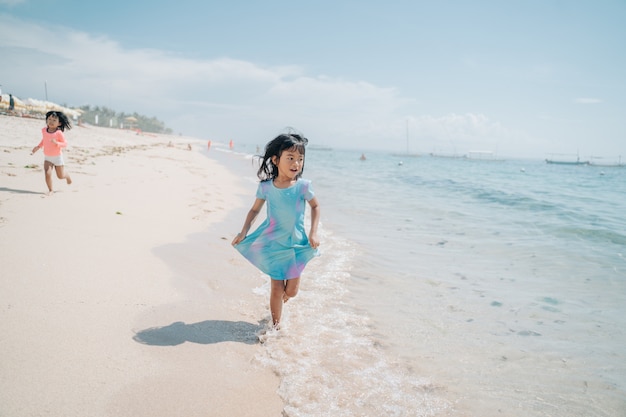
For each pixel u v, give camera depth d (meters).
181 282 3.97
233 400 2.27
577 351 3.16
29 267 3.65
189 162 20.06
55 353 2.44
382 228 7.82
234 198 9.92
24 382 2.15
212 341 2.92
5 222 4.96
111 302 3.26
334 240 6.62
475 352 3.10
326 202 11.24
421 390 2.56
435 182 20.09
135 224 5.88
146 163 15.53
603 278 4.93
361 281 4.64
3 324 2.68
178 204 7.96
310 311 3.70
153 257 4.54
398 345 3.16
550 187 20.02
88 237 4.86
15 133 19.30
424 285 4.59
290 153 3.30
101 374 2.32
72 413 1.97
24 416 1.90
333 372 2.68
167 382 2.35
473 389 2.61
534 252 6.13
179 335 2.93
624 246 6.51
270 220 3.39
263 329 3.22
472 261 5.61
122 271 3.95
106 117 136.50
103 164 13.05
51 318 2.85
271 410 2.22
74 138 24.09
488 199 12.73
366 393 2.47
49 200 6.59
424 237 7.07
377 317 3.67
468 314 3.82
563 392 2.61
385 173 27.75
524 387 2.65
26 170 9.52
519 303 4.12
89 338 2.68
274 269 3.28
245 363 2.69
